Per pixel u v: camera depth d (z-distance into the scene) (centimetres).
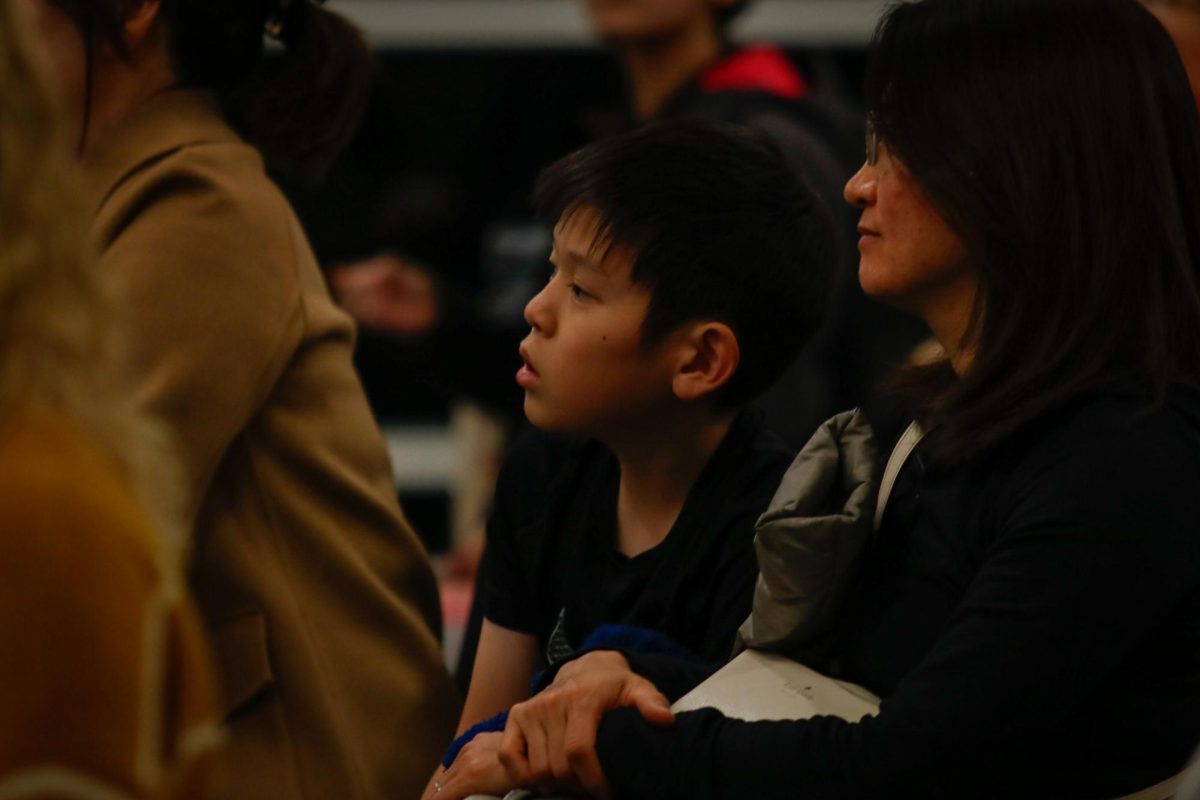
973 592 470
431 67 1642
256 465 618
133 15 619
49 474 294
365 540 642
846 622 522
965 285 516
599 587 612
